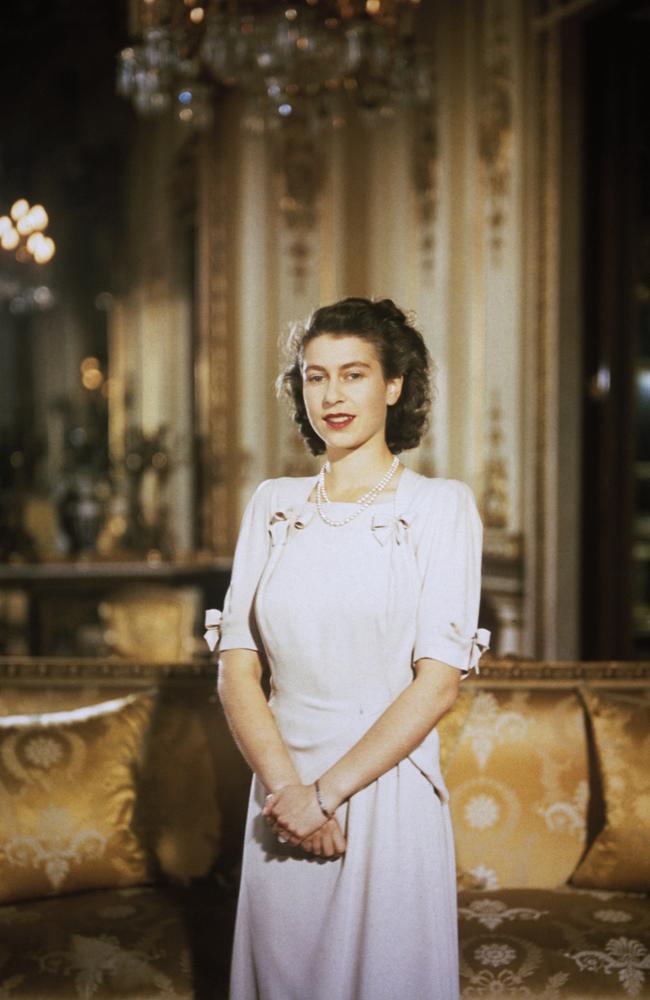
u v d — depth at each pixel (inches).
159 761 106.6
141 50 206.7
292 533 74.4
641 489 213.3
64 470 349.7
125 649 200.4
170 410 417.4
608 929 93.3
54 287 572.7
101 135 509.4
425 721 67.8
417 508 72.9
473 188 231.9
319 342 73.0
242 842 105.0
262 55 204.8
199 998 84.0
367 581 70.6
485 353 228.8
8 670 111.7
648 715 104.9
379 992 67.7
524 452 214.4
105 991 84.4
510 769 106.3
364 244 283.6
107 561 307.6
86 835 101.0
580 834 105.3
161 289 428.8
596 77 205.8
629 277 208.5
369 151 279.4
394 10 202.2
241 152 306.5
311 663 70.9
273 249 301.4
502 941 90.9
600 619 208.5
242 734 70.9
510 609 219.6
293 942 70.0
